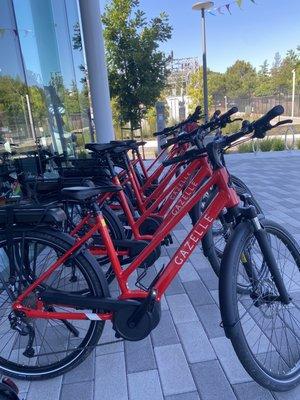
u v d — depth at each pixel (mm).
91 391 1580
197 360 1713
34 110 3738
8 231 1523
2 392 1221
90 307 1547
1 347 1853
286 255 1669
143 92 8117
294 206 4098
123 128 9219
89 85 5043
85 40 4797
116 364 1725
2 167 3012
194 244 1558
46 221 1520
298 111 15656
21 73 3482
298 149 9023
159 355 1763
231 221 1581
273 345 1757
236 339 1399
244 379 1584
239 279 1565
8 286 1568
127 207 2375
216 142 1502
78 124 4984
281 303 1569
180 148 2834
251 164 7254
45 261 1592
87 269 1558
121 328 1553
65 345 1833
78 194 1502
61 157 3666
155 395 1535
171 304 2186
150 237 2232
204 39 8406
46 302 1558
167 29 8203
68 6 4789
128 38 7996
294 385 1502
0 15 3248
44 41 4000
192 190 2023
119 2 7941
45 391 1598
